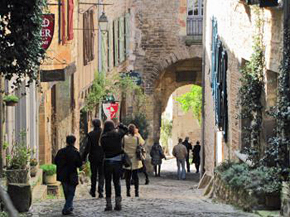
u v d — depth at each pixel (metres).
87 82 36.69
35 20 15.34
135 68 48.41
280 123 17.62
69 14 29.75
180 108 66.56
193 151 46.72
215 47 30.69
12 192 16.47
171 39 48.34
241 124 23.48
